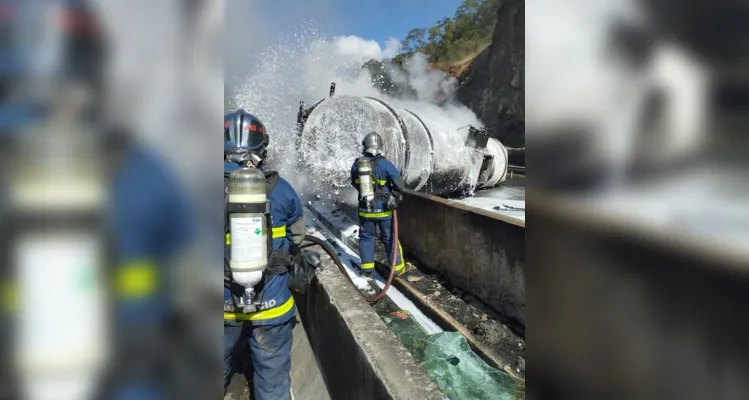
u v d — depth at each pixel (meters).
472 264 4.70
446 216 5.17
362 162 4.89
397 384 2.12
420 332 4.04
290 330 2.50
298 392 3.24
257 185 2.01
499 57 32.34
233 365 2.84
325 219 7.67
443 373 3.24
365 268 5.10
